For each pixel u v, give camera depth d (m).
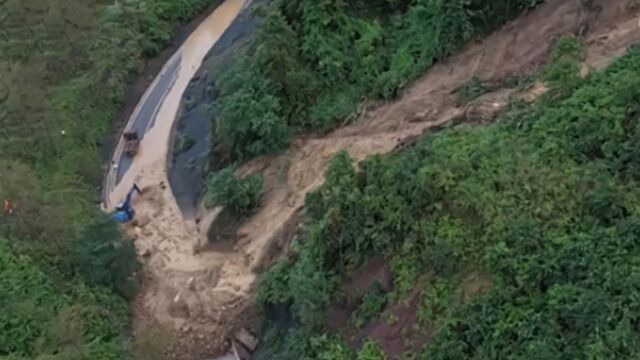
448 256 33.50
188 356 41.78
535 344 29.44
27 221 45.34
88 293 42.59
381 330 34.59
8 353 39.62
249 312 42.09
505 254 31.92
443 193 34.56
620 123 33.84
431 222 34.62
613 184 32.25
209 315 42.66
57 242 44.97
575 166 33.78
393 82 47.38
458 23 46.44
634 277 28.81
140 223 48.12
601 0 42.44
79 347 39.94
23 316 40.59
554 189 32.91
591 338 28.61
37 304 41.56
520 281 31.19
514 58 44.47
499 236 32.50
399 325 34.16
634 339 28.05
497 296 31.44
